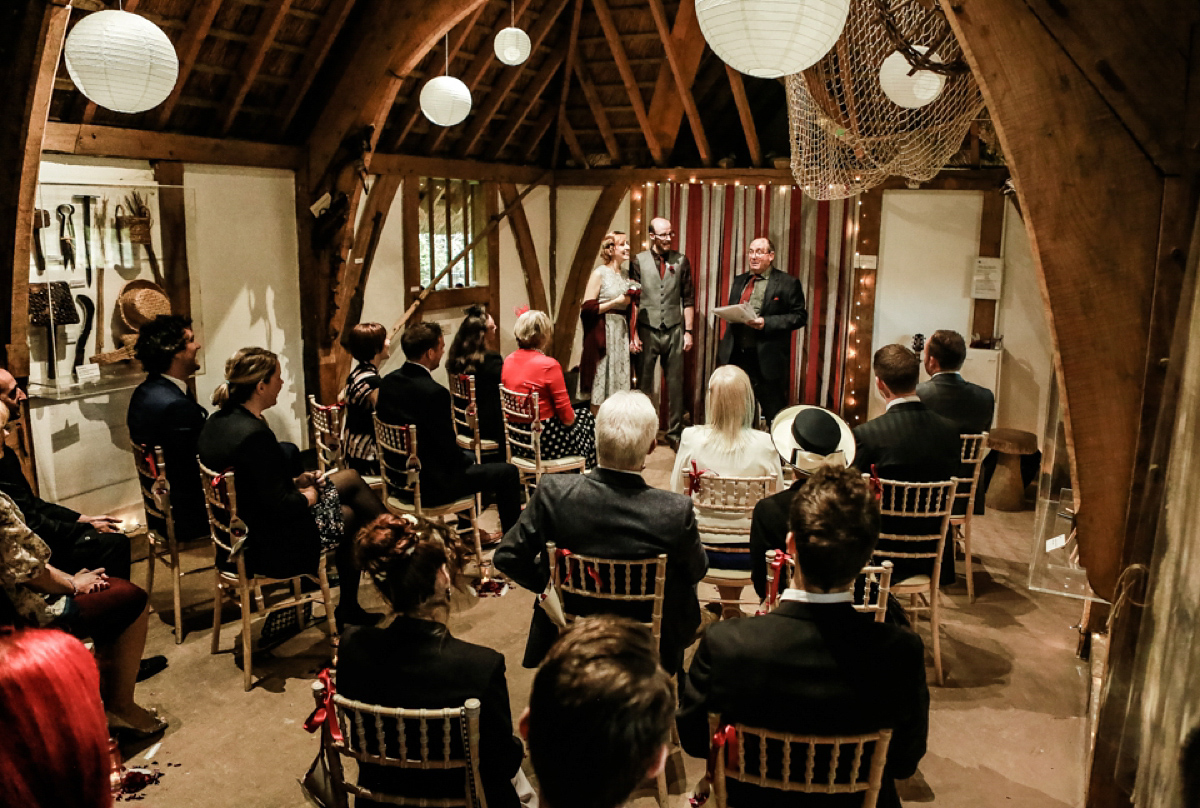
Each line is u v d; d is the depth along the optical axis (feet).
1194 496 4.63
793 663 4.83
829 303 21.07
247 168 16.26
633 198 23.15
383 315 19.86
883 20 10.64
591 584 7.88
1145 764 5.00
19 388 11.71
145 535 14.08
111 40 9.20
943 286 19.79
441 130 19.93
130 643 8.96
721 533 10.13
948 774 8.64
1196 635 4.33
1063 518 9.14
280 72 15.62
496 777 5.58
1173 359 5.42
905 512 9.84
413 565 5.53
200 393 15.72
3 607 3.53
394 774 5.69
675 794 8.37
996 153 18.89
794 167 15.57
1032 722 9.60
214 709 9.76
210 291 15.72
